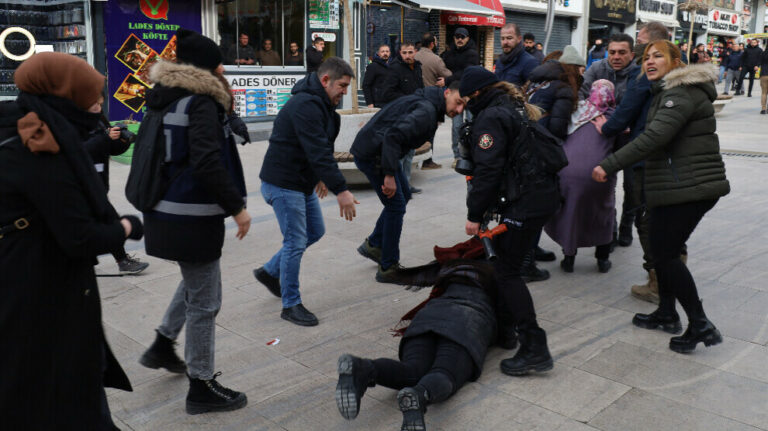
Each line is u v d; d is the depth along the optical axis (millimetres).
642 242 4250
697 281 4633
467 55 9391
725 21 34375
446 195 7418
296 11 12523
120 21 10188
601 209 4629
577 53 4570
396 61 7793
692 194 3299
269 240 5613
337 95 3686
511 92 3258
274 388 3115
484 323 3170
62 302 2010
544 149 3184
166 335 3088
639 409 2910
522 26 20469
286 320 3906
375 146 4270
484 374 3246
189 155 2596
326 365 3354
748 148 10688
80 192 1975
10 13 9203
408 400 2477
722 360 3404
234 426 2785
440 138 12133
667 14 28094
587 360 3406
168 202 2643
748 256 5195
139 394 3053
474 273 3408
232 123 5305
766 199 7211
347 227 6043
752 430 2734
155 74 2652
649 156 3475
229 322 3885
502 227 3174
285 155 3711
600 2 23438
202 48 2701
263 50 12180
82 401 2076
